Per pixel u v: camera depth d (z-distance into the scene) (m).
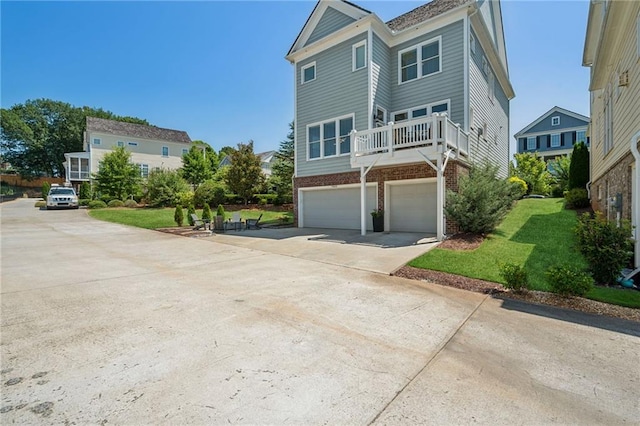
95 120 33.97
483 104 14.33
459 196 9.59
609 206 9.85
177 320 3.92
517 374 2.77
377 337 3.51
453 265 6.77
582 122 31.56
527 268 6.43
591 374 2.78
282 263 7.52
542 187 22.73
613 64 9.02
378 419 2.14
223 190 25.27
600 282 5.66
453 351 3.20
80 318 3.96
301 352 3.12
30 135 47.00
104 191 26.67
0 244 10.12
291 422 2.09
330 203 14.96
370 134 11.43
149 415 2.14
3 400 2.29
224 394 2.40
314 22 15.27
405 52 13.73
